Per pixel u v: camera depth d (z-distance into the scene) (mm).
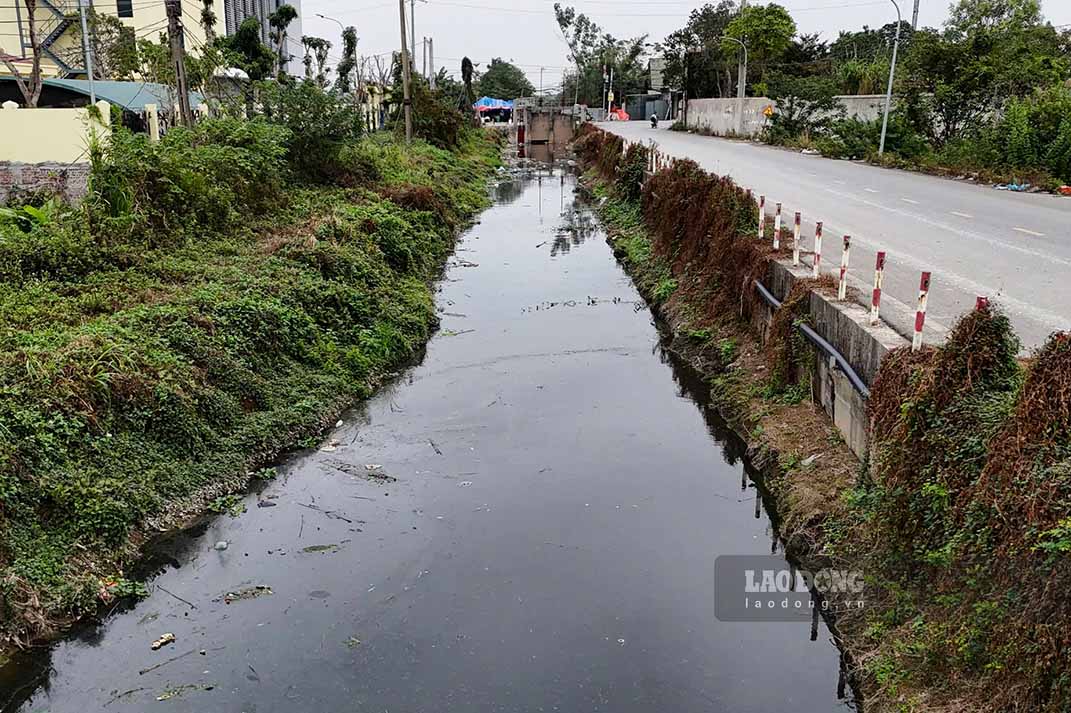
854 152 31422
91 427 7902
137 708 5641
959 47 28438
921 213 16250
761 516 8438
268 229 16172
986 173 22453
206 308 10680
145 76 27344
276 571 7332
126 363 8688
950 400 5824
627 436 10453
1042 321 8406
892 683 5422
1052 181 20250
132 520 7570
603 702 5730
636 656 6223
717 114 52719
